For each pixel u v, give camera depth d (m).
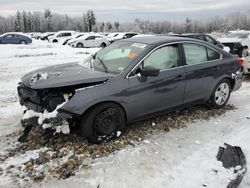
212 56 5.91
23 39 29.88
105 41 27.70
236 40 16.33
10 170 3.84
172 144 4.61
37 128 4.91
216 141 4.74
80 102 4.17
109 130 4.54
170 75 5.06
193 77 5.43
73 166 3.93
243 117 5.86
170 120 5.55
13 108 6.47
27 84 4.54
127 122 4.78
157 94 4.94
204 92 5.77
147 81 4.77
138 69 4.71
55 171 3.83
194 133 5.05
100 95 4.30
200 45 5.71
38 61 14.61
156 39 5.36
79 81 4.30
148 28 118.62
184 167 3.94
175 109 5.42
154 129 5.15
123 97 4.52
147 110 4.92
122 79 4.55
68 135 4.68
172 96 5.19
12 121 5.61
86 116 4.31
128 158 4.16
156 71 4.55
